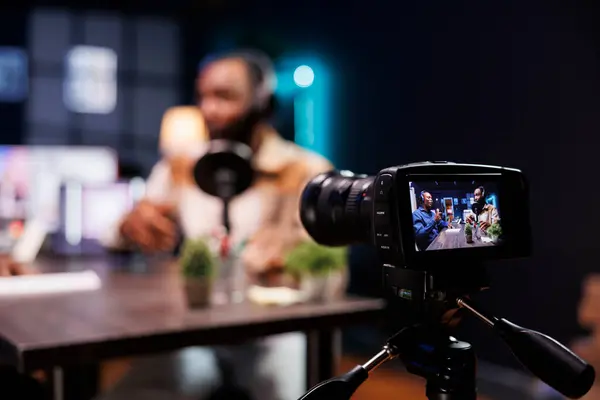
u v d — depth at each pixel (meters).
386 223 0.81
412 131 3.99
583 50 2.83
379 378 3.59
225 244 1.75
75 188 2.75
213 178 1.86
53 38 6.13
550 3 2.99
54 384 1.49
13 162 3.37
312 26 5.09
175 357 1.88
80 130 6.25
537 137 3.09
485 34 3.38
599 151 2.77
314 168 2.28
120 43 6.32
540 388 2.99
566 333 2.92
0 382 1.51
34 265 2.40
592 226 2.81
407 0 3.99
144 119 6.41
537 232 3.10
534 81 3.10
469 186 0.88
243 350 1.77
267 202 2.21
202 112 2.24
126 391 1.77
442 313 0.87
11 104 6.06
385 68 4.25
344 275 1.70
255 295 1.66
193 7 6.16
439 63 3.72
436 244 0.84
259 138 2.28
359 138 4.56
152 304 1.63
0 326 1.38
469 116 3.50
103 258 2.63
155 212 2.28
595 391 2.13
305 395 0.80
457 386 0.84
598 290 2.31
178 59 6.47
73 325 1.39
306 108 5.14
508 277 3.22
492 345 3.30
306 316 1.51
